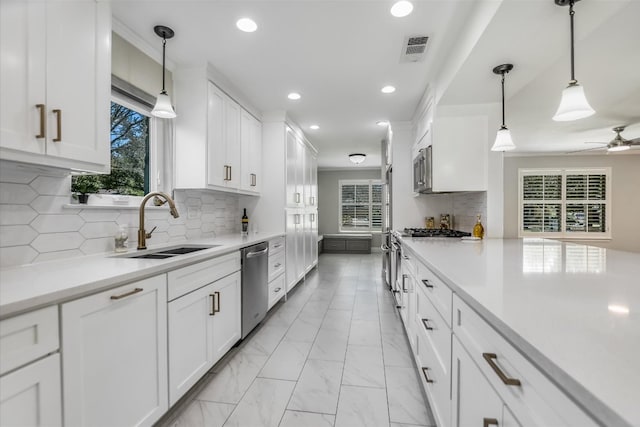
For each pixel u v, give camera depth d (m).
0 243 1.33
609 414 0.39
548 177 6.81
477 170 2.70
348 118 3.99
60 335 0.99
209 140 2.51
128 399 1.27
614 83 2.73
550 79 2.65
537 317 0.71
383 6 1.80
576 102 1.43
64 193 1.61
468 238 2.62
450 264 1.40
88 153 1.41
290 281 3.94
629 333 0.61
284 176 3.71
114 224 1.94
